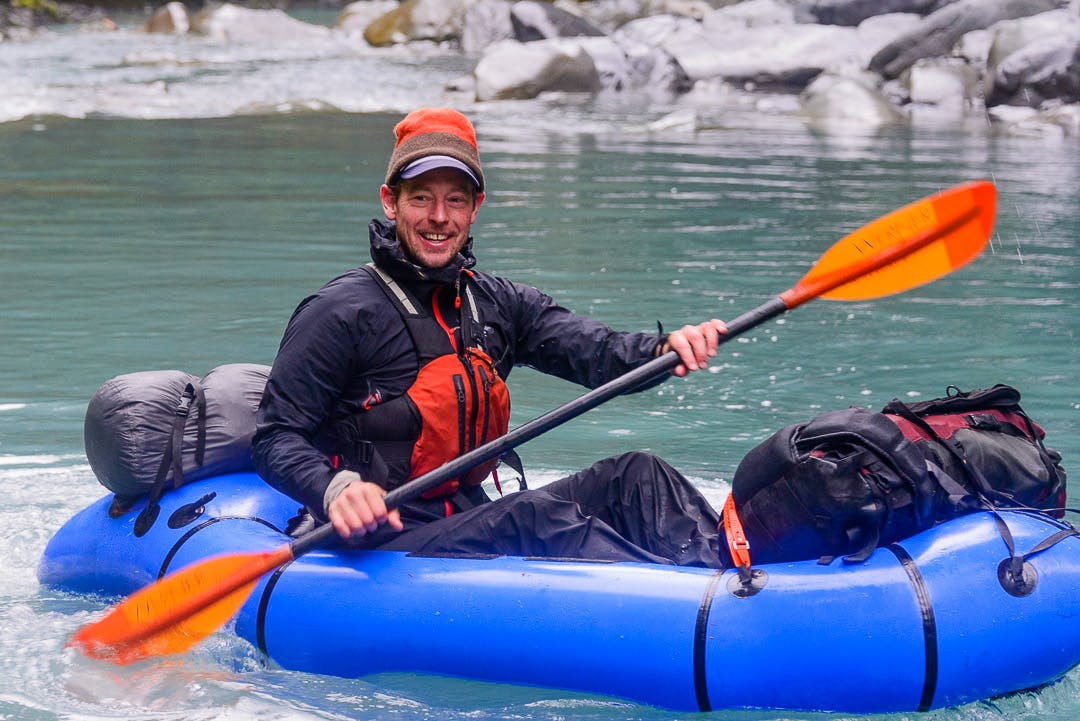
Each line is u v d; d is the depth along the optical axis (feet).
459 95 111.75
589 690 19.44
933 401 22.11
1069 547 19.70
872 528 19.29
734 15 136.46
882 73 113.80
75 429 32.60
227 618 21.13
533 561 20.31
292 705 19.77
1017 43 102.47
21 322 41.91
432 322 21.12
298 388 20.61
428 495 21.48
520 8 139.44
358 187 67.82
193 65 128.47
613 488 22.11
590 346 22.25
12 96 101.76
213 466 24.20
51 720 19.36
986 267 51.06
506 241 54.80
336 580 20.76
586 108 105.81
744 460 20.43
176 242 54.19
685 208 62.64
